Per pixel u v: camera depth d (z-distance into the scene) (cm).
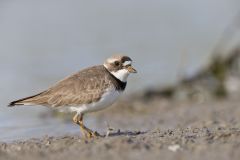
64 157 948
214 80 1966
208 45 2456
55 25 2728
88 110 1141
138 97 1891
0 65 2194
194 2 3158
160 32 2697
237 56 2020
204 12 2984
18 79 2038
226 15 2883
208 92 1911
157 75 2091
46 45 2456
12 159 950
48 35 2584
